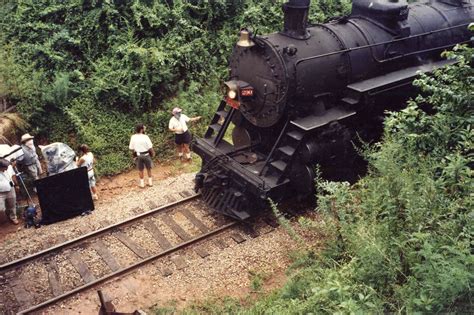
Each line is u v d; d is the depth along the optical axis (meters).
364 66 8.38
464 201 5.03
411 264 4.80
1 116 10.09
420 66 9.26
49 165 9.27
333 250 6.34
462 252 4.29
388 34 8.75
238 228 8.32
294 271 6.86
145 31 11.92
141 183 10.06
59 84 10.56
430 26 9.36
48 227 8.59
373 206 5.49
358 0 9.09
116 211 8.87
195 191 9.12
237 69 8.51
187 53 11.88
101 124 10.97
